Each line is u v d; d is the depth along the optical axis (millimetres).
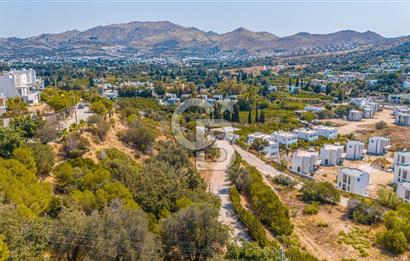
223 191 50125
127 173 37875
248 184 50719
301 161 71438
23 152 32969
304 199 51875
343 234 40562
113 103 87312
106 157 44094
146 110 99875
